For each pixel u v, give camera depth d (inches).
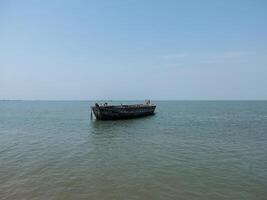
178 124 1994.3
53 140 1243.2
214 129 1679.4
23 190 548.1
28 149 1008.2
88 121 2310.5
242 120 2422.5
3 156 877.2
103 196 519.2
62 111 4345.5
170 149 995.9
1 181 605.3
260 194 531.2
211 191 546.3
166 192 540.4
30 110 4783.5
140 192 540.4
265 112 3779.5
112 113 2116.1
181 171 690.2
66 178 631.8
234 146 1059.9
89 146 1077.8
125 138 1296.8
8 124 2098.9
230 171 690.8
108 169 714.2
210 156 870.4
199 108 5369.1
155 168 721.0
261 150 978.7
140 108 2529.5
